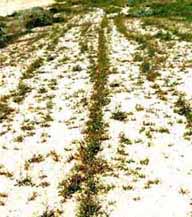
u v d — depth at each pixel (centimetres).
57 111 2023
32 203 1274
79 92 2278
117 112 1912
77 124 1844
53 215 1205
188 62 2766
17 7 7362
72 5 7131
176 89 2225
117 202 1248
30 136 1764
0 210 1252
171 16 5050
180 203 1234
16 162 1544
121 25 4566
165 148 1570
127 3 6575
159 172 1405
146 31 4094
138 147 1588
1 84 2628
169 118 1850
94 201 1247
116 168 1435
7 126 1894
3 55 3659
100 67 2744
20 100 2239
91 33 4266
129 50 3272
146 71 2594
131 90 2250
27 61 3250
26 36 4700
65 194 1295
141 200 1255
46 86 2466
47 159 1543
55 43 3916
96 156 1527
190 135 1669
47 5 7344
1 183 1400
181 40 3525
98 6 6750
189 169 1416
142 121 1827
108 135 1702
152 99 2100
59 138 1719
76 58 3159
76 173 1413
